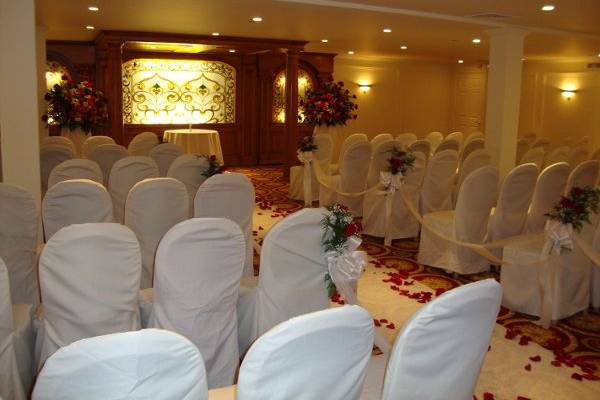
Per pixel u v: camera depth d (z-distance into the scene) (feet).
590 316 14.74
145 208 13.28
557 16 23.48
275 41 33.73
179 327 8.94
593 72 44.39
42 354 8.91
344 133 48.19
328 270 9.97
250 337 10.77
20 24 14.96
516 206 16.92
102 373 4.61
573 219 13.37
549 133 47.60
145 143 26.99
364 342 5.67
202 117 41.81
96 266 8.76
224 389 6.66
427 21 24.91
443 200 20.99
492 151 27.09
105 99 29.07
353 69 47.78
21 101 15.21
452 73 53.06
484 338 6.55
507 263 14.90
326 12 23.15
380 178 20.97
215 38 32.30
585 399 10.62
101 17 25.58
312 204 29.32
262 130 43.98
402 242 21.99
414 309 14.87
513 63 26.55
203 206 14.05
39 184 15.65
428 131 52.70
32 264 12.17
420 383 6.13
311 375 5.37
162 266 8.73
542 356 12.35
